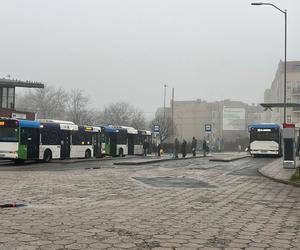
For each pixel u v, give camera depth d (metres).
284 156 27.42
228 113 122.69
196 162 36.47
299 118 99.69
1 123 30.92
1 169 26.89
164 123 87.81
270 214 10.97
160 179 20.45
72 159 37.81
